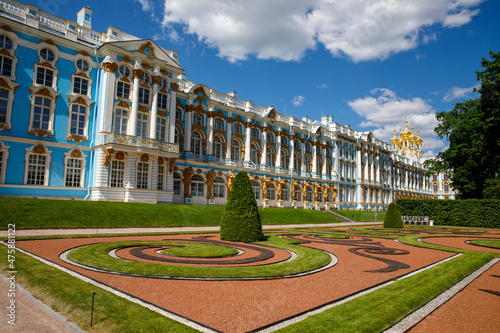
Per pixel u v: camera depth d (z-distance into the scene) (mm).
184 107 43031
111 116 33375
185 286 9492
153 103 36406
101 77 34344
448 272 12336
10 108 29203
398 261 14836
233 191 21141
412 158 119625
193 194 43156
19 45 30062
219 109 47625
